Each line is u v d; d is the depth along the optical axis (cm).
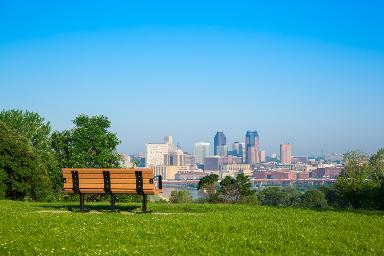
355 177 5753
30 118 5288
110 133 4244
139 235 1162
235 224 1309
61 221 1335
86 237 1125
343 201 5391
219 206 1939
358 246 1084
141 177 1667
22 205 1991
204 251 1008
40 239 1091
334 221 1409
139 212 1673
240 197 4972
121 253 985
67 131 4197
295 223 1367
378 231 1271
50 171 3981
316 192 9194
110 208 1827
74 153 4066
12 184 3338
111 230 1209
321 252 1027
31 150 3522
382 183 4841
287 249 1039
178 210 1820
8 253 973
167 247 1041
